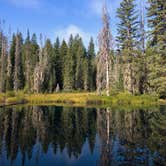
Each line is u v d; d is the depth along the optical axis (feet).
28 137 49.49
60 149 40.98
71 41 285.84
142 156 35.81
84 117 76.48
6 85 213.05
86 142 45.32
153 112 84.79
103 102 122.62
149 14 129.90
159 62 120.98
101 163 33.40
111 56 146.00
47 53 251.60
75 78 255.70
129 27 148.66
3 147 42.22
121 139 46.85
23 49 268.62
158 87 120.26
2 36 222.69
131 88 144.56
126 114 81.30
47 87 239.30
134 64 142.31
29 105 122.01
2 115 81.05
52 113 86.99
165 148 39.70
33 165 33.35
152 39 130.82
